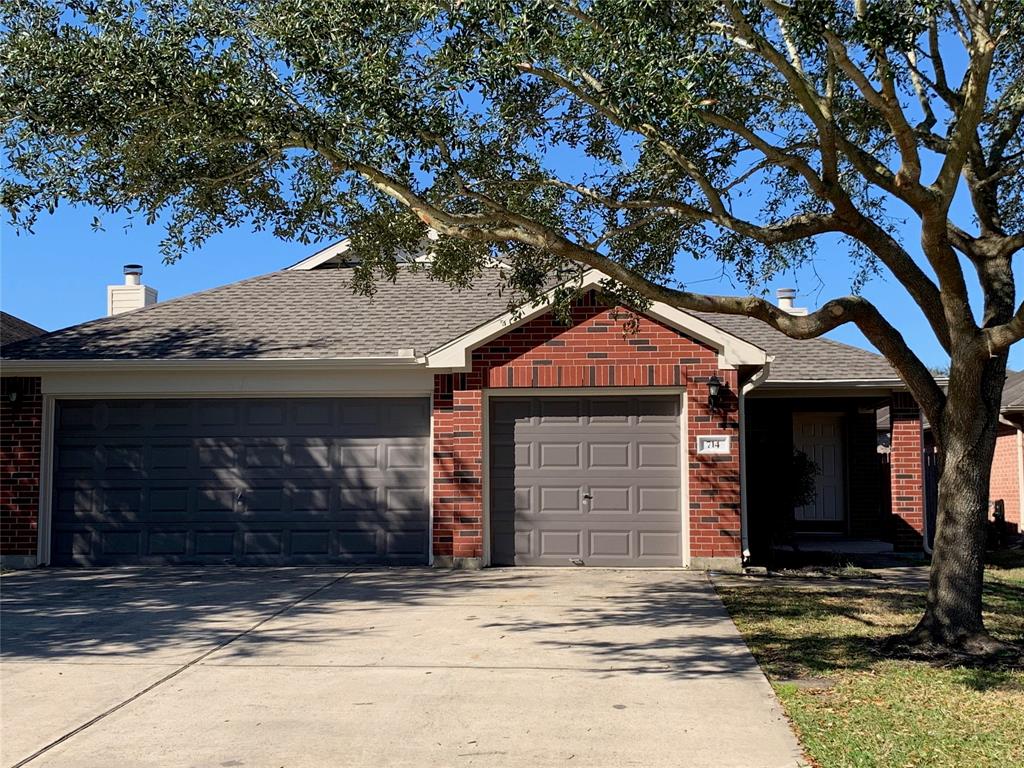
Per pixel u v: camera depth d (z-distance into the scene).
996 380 8.32
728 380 13.45
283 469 14.27
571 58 7.80
